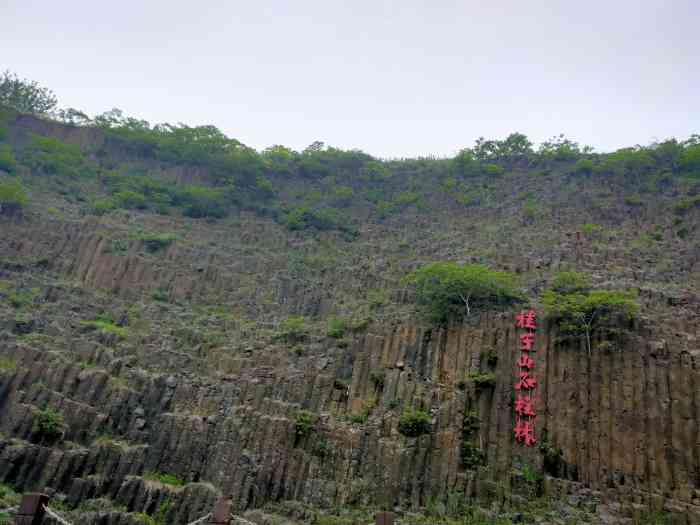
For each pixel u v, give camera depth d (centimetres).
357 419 6431
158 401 6738
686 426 5816
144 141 13500
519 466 5991
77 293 8812
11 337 7244
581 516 5231
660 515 5172
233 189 12769
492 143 14600
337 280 9825
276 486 5788
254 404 6625
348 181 14162
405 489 5603
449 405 6128
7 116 13100
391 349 7244
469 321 7406
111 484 5769
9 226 9688
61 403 6200
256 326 8619
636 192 11594
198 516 5347
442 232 11544
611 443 5950
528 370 6581
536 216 11344
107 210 11050
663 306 7338
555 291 7775
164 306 8944
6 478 5394
